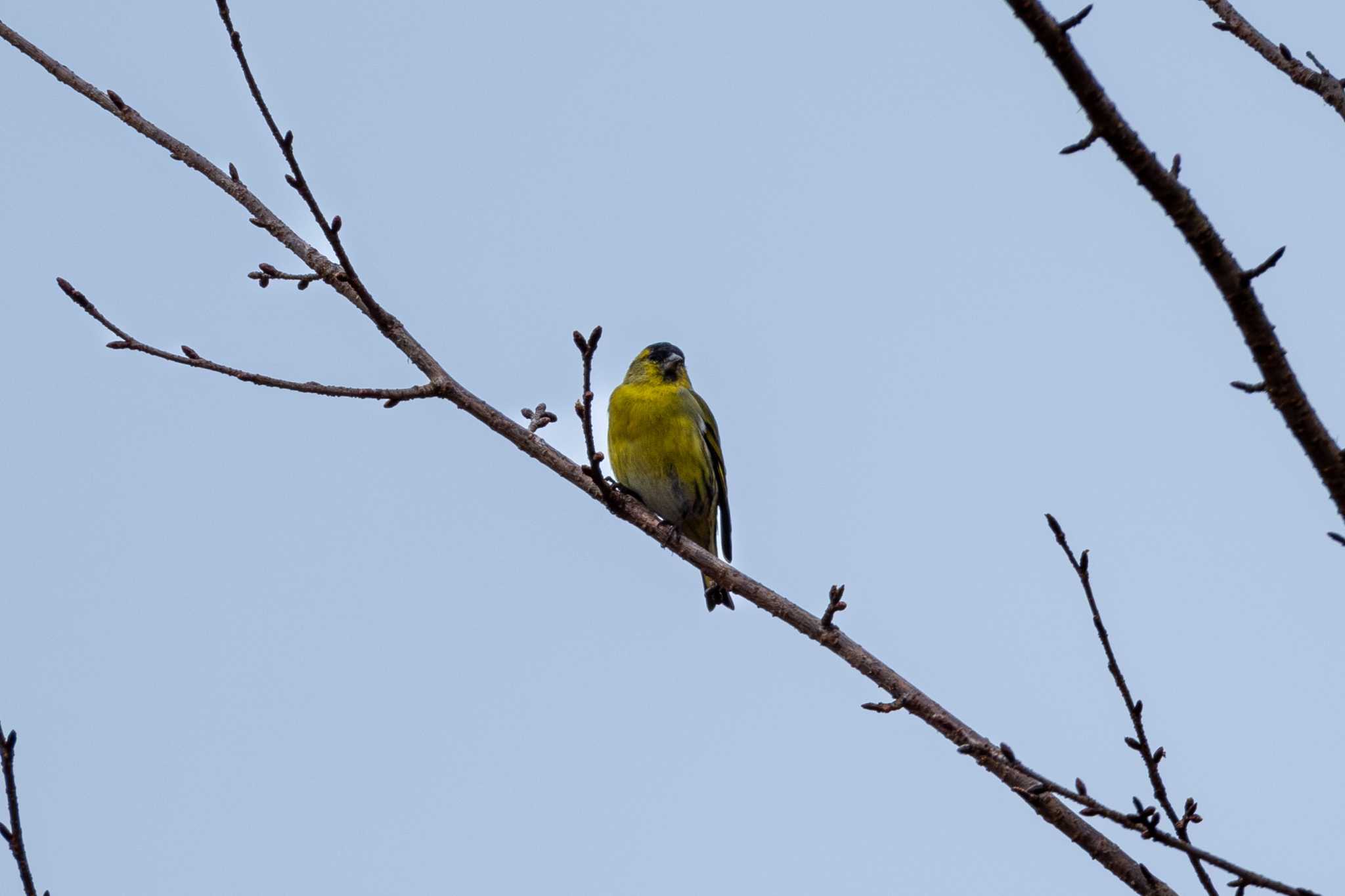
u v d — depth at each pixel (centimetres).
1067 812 843
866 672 995
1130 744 823
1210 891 757
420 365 1098
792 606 1038
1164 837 729
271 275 1086
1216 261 713
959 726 926
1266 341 722
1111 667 830
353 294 1089
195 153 1129
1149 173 702
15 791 738
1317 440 722
